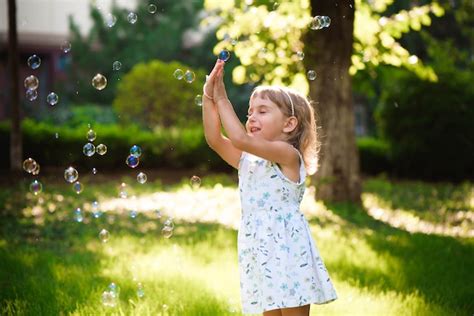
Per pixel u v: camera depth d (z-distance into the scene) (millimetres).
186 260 5086
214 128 3143
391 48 9820
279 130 3133
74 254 5535
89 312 3689
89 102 22719
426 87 14125
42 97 22516
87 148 3727
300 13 9305
